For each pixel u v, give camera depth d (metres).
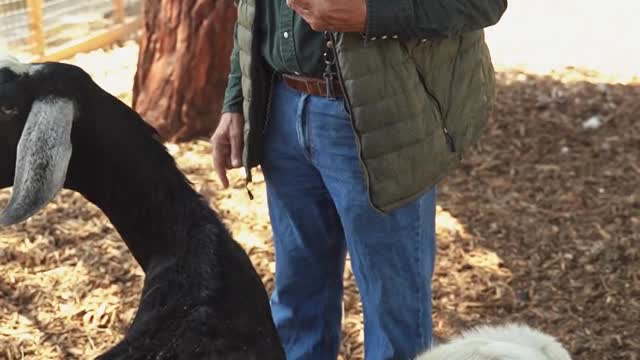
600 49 8.60
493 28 9.41
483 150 6.06
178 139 6.09
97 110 2.24
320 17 2.30
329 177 2.67
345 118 2.56
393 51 2.41
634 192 5.47
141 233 2.32
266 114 2.77
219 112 6.11
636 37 8.96
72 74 2.21
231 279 2.25
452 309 4.28
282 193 2.88
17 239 4.80
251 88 2.72
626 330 4.13
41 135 2.09
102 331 4.07
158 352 2.08
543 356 2.12
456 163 2.66
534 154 6.02
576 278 4.54
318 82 2.57
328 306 3.09
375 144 2.44
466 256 4.73
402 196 2.51
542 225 5.06
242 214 5.11
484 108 2.75
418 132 2.48
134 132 2.29
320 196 2.87
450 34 2.41
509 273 4.59
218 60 6.00
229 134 2.99
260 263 4.57
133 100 6.29
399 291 2.72
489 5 2.45
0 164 2.21
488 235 4.95
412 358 2.78
